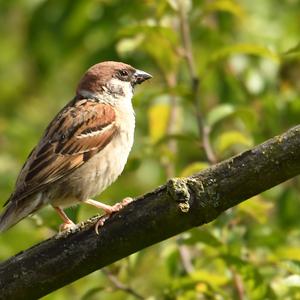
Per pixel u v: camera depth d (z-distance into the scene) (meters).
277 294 9.76
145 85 14.30
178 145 14.03
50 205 10.05
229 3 12.24
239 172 7.34
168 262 10.55
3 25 17.69
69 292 12.39
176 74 13.16
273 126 12.88
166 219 7.55
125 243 7.74
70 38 14.82
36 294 8.01
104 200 12.24
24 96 17.66
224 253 9.73
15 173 14.05
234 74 13.62
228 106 11.59
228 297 9.98
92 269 7.91
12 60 17.98
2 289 7.98
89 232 7.82
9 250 12.45
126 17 14.07
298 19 14.67
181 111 13.52
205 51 13.91
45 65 15.49
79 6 14.66
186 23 11.86
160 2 12.20
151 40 12.24
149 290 11.95
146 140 12.50
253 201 10.11
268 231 10.36
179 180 7.46
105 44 14.52
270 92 13.55
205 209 7.45
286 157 7.23
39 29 14.93
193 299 10.11
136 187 14.29
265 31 14.44
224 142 11.53
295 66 13.86
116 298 12.41
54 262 7.90
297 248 10.00
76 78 16.73
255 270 9.59
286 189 12.16
